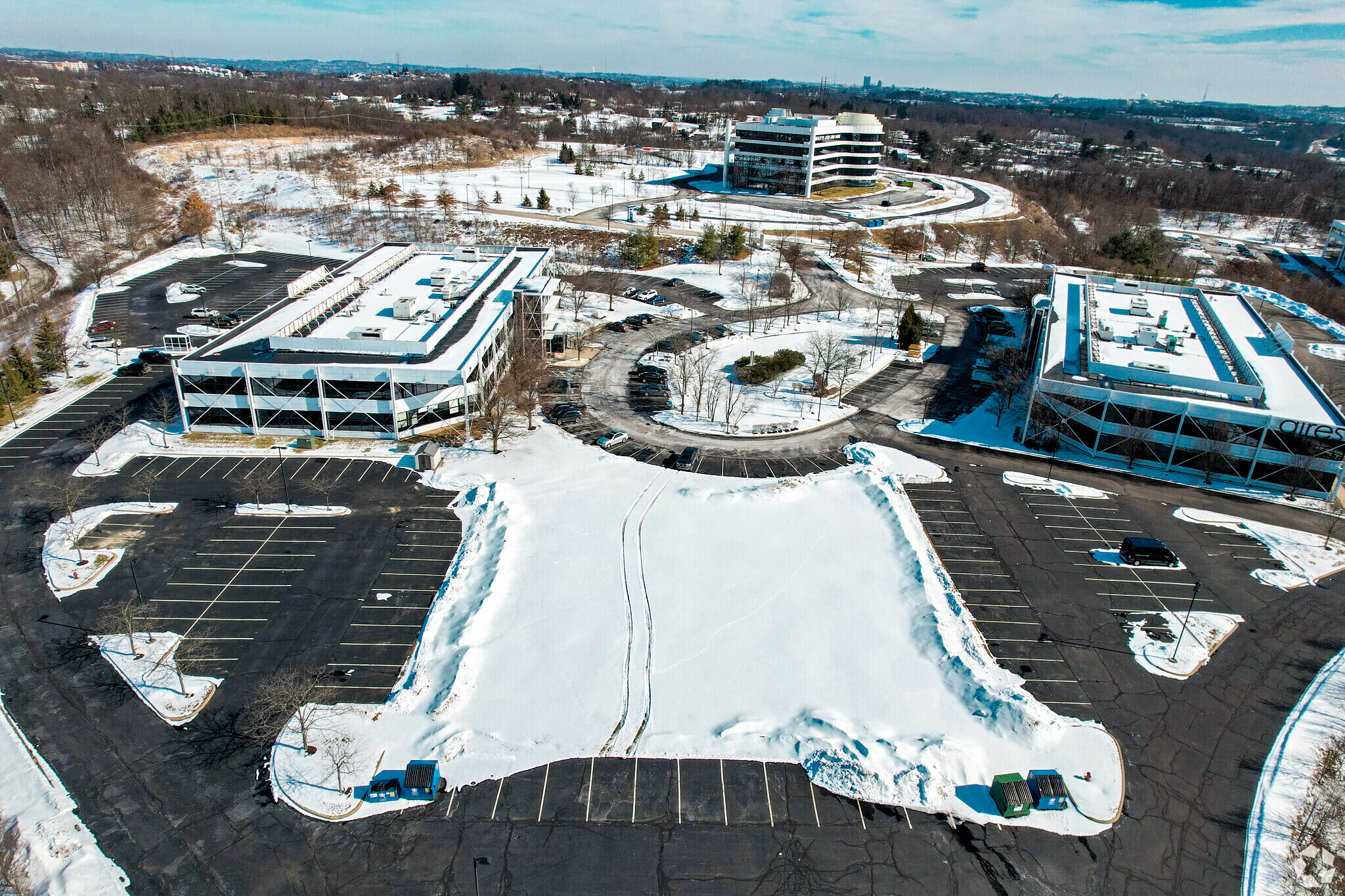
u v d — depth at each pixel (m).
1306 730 45.72
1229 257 179.62
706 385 91.06
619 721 45.22
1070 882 36.78
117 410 82.50
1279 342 89.38
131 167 175.75
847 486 70.88
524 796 40.44
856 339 108.75
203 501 65.75
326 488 68.31
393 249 116.56
